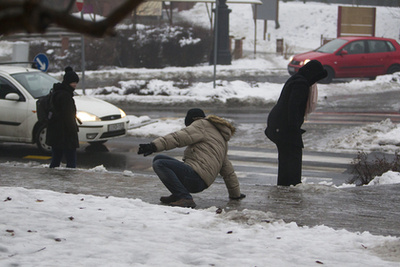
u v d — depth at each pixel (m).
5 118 22.06
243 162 20.73
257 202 12.43
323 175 18.70
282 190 13.58
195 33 55.97
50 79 23.47
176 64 55.56
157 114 32.81
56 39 54.09
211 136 11.81
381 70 44.94
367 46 44.94
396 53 45.09
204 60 57.59
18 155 21.95
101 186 14.14
